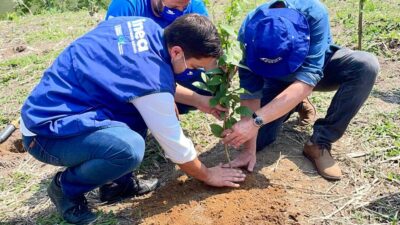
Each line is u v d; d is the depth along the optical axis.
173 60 2.93
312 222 3.17
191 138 4.30
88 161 3.02
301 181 3.57
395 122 4.25
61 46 7.25
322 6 3.30
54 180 3.23
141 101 2.85
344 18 6.72
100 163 2.98
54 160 3.10
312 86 3.26
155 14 3.81
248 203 3.30
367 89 3.50
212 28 2.84
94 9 9.24
